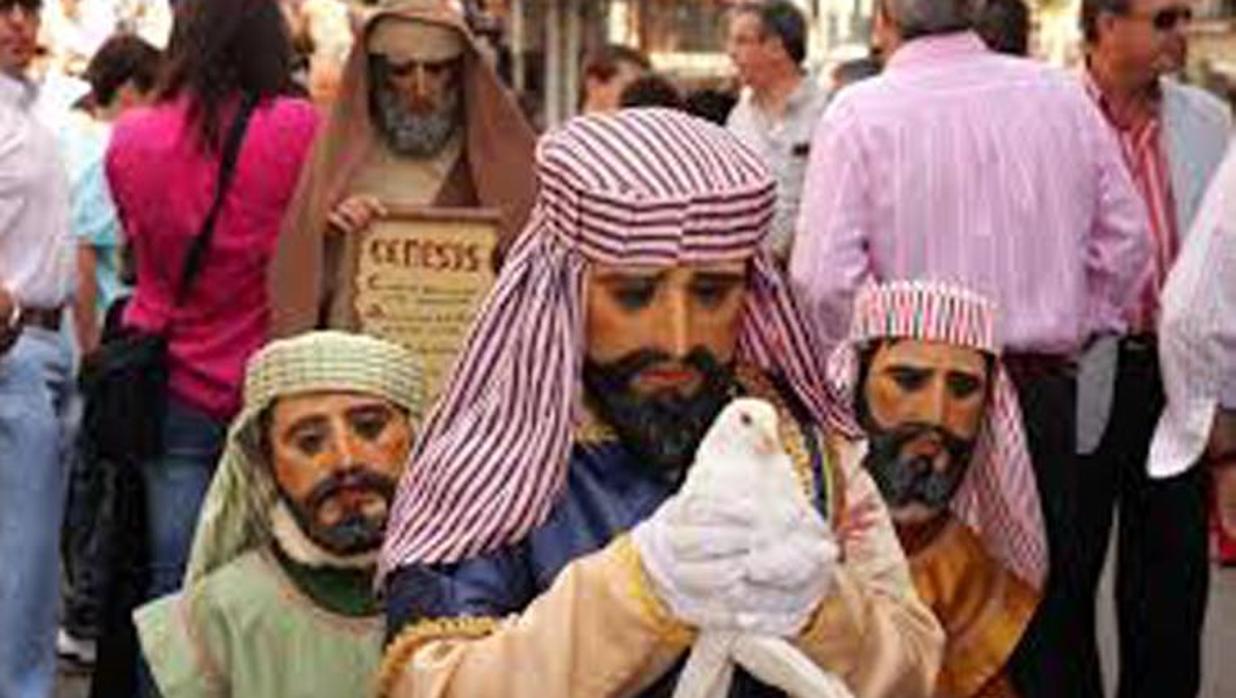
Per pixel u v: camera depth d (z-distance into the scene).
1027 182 5.24
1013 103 5.27
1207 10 11.12
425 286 5.57
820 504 2.84
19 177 6.09
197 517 5.64
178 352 5.74
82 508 6.59
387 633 2.80
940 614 4.12
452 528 2.73
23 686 6.25
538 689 2.58
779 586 2.57
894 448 4.14
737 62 8.27
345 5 9.83
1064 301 5.28
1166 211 6.04
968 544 4.20
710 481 2.57
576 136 2.75
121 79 7.92
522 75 14.98
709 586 2.55
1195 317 5.00
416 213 5.55
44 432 6.23
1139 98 6.07
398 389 3.81
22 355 6.20
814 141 5.54
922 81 5.27
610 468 2.79
